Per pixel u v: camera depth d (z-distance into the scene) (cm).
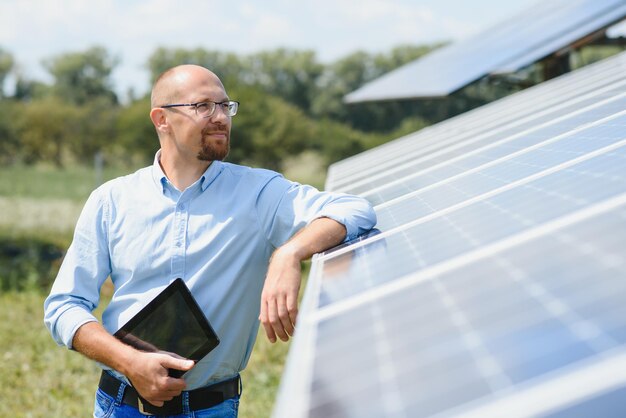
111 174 5053
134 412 291
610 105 360
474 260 175
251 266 293
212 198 293
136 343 278
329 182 529
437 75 958
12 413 634
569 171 231
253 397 657
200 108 286
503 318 132
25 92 8838
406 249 217
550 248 161
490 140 421
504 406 100
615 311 115
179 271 289
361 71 8431
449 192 290
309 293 201
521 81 974
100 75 9162
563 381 100
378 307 167
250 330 300
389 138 5094
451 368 118
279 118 4984
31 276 1210
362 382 125
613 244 146
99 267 299
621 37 885
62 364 748
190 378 288
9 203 2844
